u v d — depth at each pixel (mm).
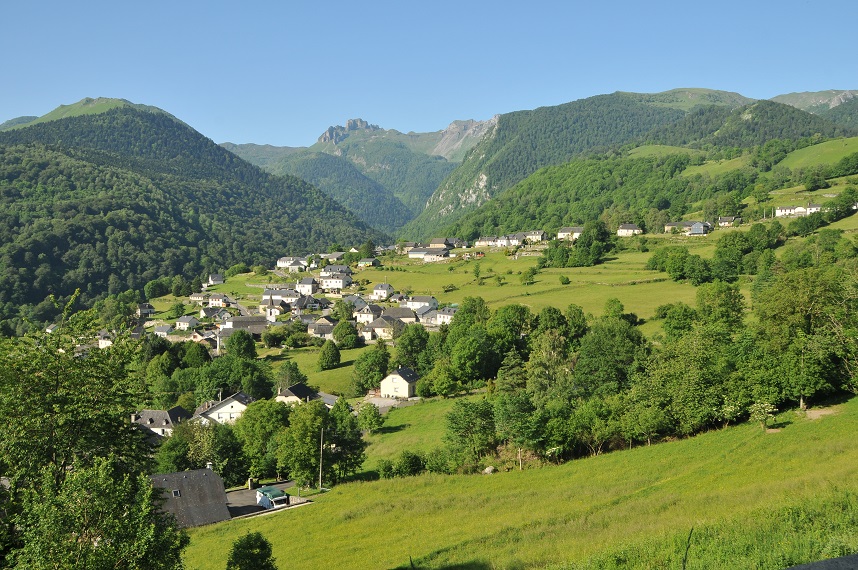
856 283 75250
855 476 35375
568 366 93750
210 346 167000
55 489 22875
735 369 66000
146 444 30547
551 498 51094
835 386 62062
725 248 157500
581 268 187250
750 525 27812
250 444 82375
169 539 23141
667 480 50094
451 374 111000
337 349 142500
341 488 66500
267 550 36094
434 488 61000
